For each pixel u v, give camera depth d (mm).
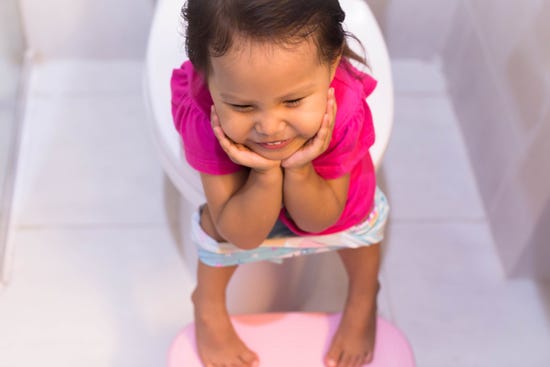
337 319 1106
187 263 1434
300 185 854
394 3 1652
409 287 1428
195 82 837
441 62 1786
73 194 1521
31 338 1333
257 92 708
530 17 1271
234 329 1089
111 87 1709
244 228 904
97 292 1393
